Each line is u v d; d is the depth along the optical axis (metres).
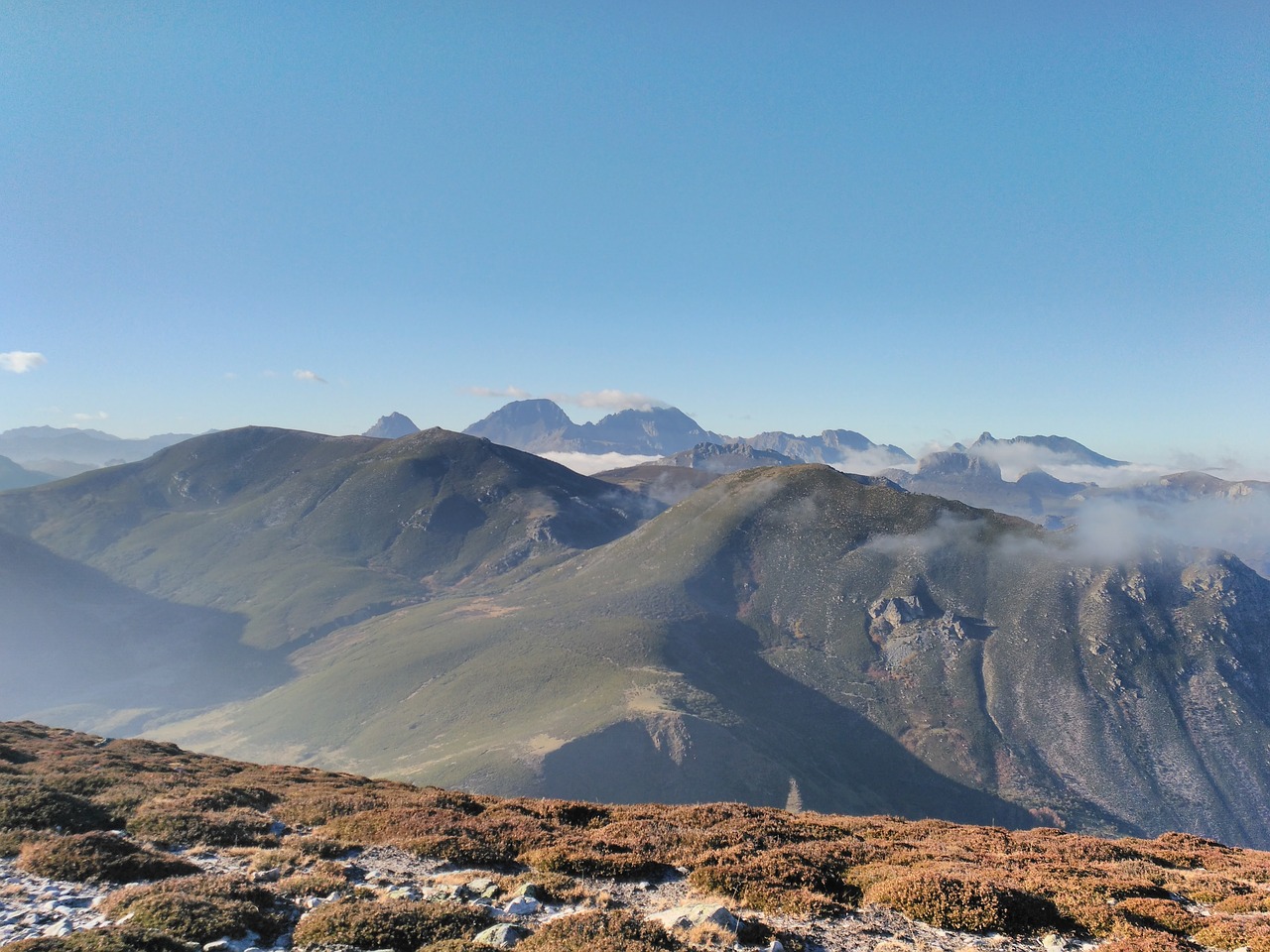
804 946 19.97
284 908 21.02
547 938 18.44
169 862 24.28
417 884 24.06
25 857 23.69
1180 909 22.98
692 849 29.34
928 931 21.77
